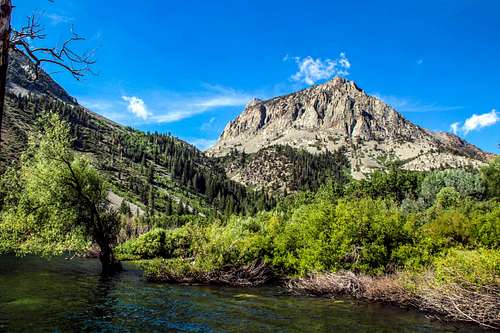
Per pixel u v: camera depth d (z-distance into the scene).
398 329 16.03
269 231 33.19
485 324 16.34
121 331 14.73
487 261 17.47
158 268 28.62
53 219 30.59
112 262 34.00
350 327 16.19
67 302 19.30
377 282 22.86
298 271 28.59
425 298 19.17
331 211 29.25
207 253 29.52
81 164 33.28
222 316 17.67
